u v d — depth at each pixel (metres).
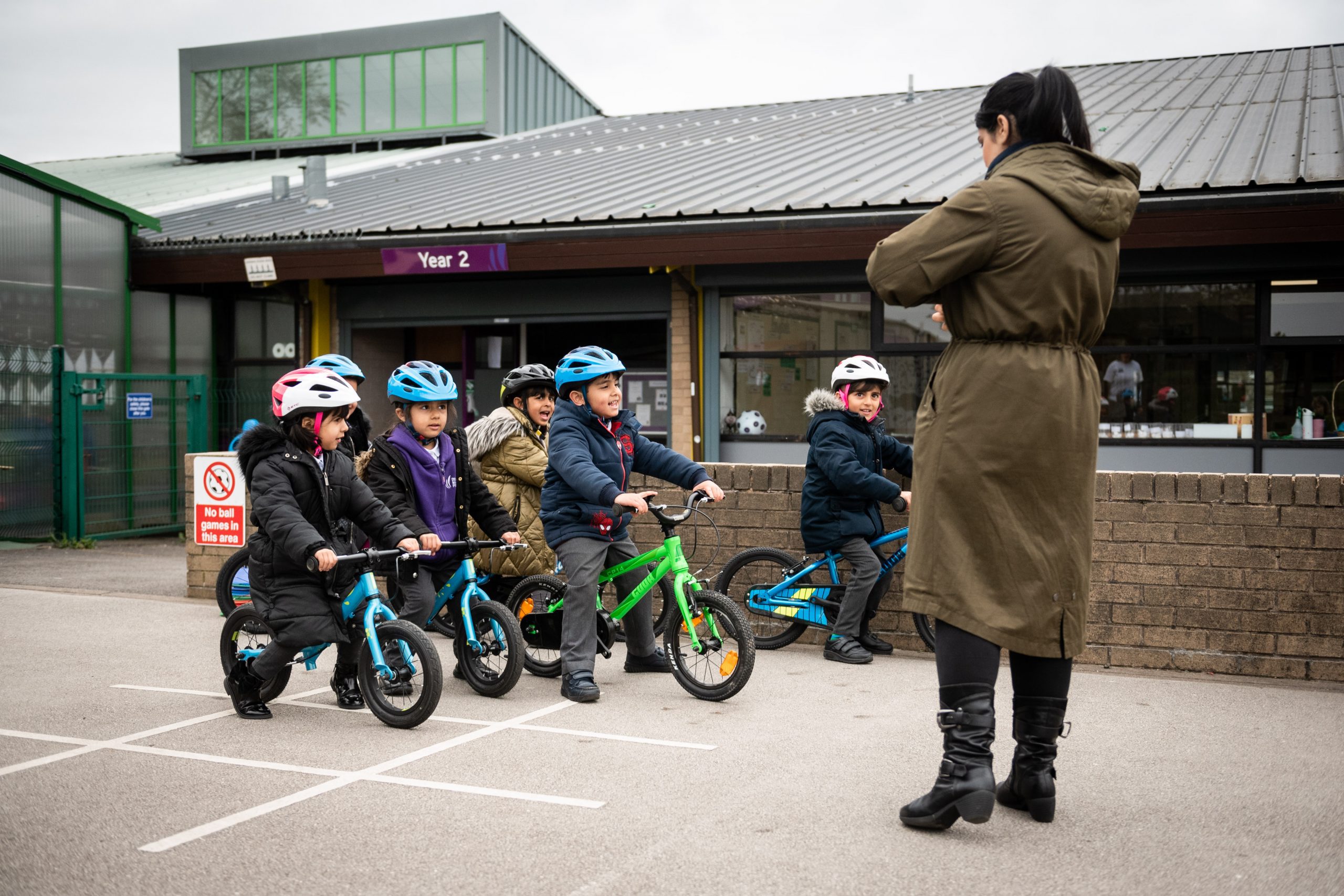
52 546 12.51
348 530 5.34
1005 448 3.58
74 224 13.33
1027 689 3.88
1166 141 11.73
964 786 3.64
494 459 6.73
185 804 4.12
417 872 3.48
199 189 19.11
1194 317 10.38
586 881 3.40
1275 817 3.98
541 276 12.96
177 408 14.16
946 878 3.42
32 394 12.58
